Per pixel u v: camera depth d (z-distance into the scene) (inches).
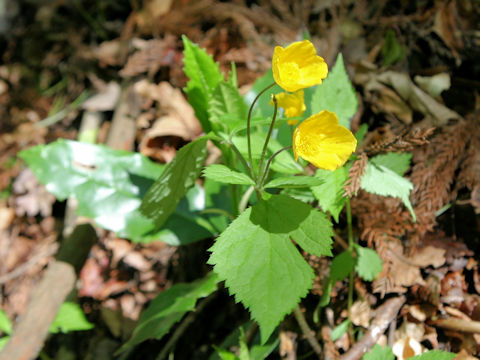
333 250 14.3
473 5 16.7
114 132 21.8
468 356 11.9
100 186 16.1
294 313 13.8
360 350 12.4
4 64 28.8
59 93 26.8
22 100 27.3
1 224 23.6
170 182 12.3
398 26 18.4
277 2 21.7
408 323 12.7
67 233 20.8
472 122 14.5
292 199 10.3
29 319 16.8
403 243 13.6
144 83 22.2
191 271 18.4
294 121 11.3
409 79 16.0
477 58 16.1
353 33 19.4
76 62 26.5
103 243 20.4
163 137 20.4
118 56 25.5
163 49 22.4
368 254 12.8
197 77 12.9
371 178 11.3
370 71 17.2
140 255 19.7
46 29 28.0
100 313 19.3
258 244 9.9
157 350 17.4
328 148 9.3
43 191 23.6
